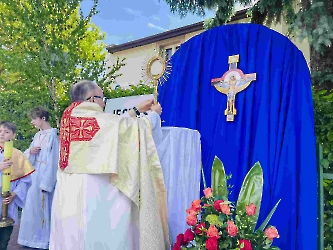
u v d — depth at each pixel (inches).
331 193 107.7
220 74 118.6
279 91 104.7
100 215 79.0
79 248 78.5
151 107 94.0
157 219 81.7
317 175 104.0
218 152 112.1
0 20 231.9
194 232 87.8
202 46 123.6
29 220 163.0
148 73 98.6
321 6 154.1
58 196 85.0
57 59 227.9
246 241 80.4
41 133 171.2
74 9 235.3
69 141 83.5
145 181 81.7
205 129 117.6
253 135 108.0
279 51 107.3
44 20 222.5
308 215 93.1
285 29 233.1
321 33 149.1
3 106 251.4
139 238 80.9
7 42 231.9
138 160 82.7
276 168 100.5
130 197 79.4
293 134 99.0
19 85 227.6
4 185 97.3
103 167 78.9
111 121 82.0
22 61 219.9
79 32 232.5
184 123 121.5
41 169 163.0
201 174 113.3
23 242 163.8
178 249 85.7
